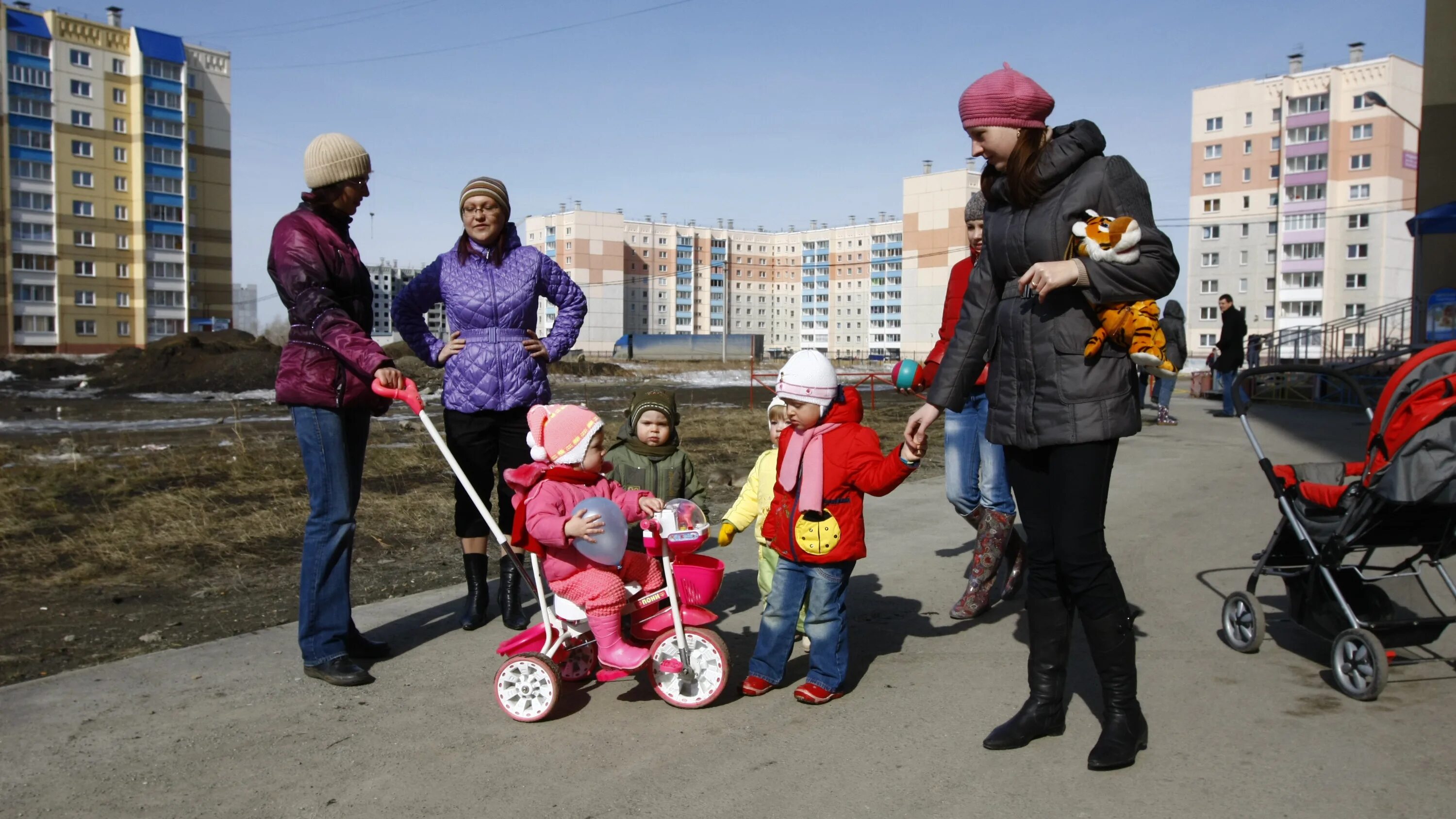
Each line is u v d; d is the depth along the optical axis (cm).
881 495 333
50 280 6488
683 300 11725
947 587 510
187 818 263
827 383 341
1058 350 286
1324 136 6919
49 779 286
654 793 277
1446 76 1895
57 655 404
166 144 6819
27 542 623
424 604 481
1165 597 484
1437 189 1906
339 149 378
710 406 1970
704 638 339
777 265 12788
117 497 798
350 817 264
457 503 446
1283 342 2606
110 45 6644
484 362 436
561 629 337
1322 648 403
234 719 333
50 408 2066
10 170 6281
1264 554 400
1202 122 7519
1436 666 377
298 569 559
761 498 397
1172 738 310
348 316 381
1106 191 282
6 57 6219
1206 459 999
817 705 345
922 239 8600
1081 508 287
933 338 8575
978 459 465
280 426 1580
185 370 2872
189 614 466
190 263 7062
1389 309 2445
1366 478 361
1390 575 386
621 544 324
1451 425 329
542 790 279
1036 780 282
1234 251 7412
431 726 327
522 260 454
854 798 272
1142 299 276
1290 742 306
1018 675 375
